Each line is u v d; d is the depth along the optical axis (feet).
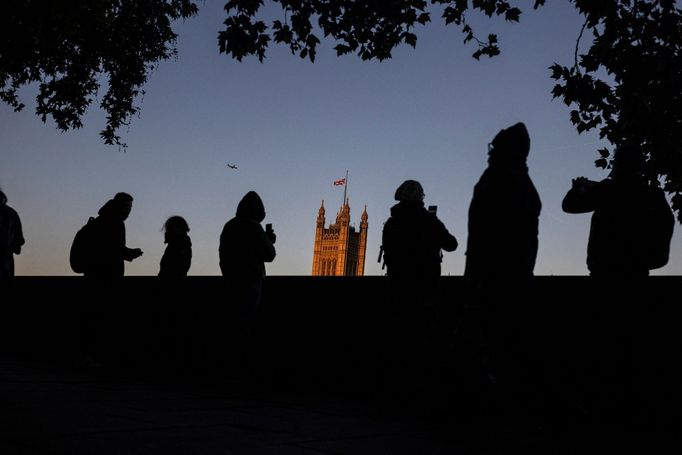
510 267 11.82
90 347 24.26
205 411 14.69
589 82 26.96
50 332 31.83
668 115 26.22
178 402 16.11
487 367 13.08
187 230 24.63
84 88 54.08
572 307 16.10
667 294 14.62
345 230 496.64
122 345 28.50
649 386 14.57
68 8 39.27
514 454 11.05
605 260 12.91
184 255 24.34
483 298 12.06
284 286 23.88
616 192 13.04
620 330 12.74
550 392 11.94
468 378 13.12
